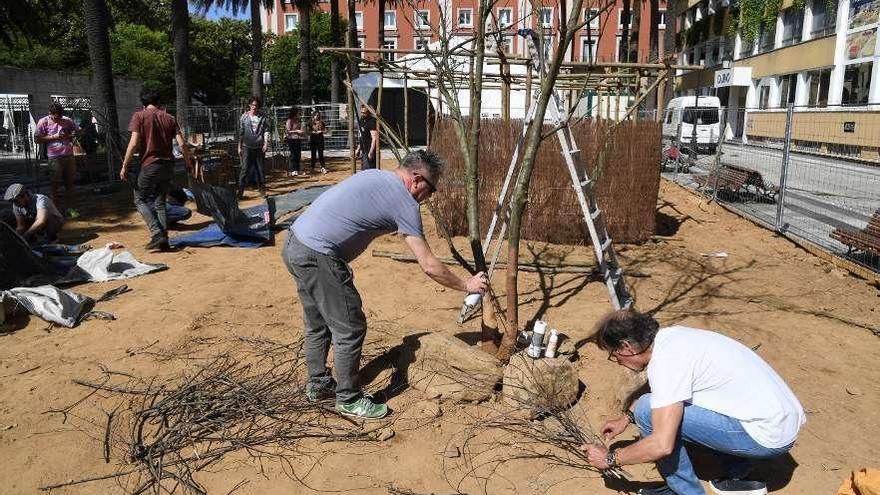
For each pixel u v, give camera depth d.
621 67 7.75
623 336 2.92
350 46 8.51
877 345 5.06
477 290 3.67
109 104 13.46
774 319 5.58
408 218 3.49
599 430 3.78
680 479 3.00
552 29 5.28
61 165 9.91
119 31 39.81
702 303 5.99
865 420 3.94
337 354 3.69
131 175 7.59
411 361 4.26
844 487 2.99
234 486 3.26
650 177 8.25
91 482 3.27
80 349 4.73
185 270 6.82
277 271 6.80
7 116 18.22
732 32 33.12
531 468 3.46
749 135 12.57
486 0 4.19
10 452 3.48
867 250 6.90
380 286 6.34
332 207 3.50
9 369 4.40
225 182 12.39
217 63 48.34
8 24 16.55
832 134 11.07
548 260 7.33
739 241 8.77
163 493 3.18
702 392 2.85
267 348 4.75
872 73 21.09
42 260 6.30
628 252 7.98
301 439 3.67
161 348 4.74
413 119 28.47
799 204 10.84
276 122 20.95
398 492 3.23
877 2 20.77
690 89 41.59
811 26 25.61
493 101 18.41
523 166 4.00
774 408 2.81
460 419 3.89
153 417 3.82
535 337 3.99
